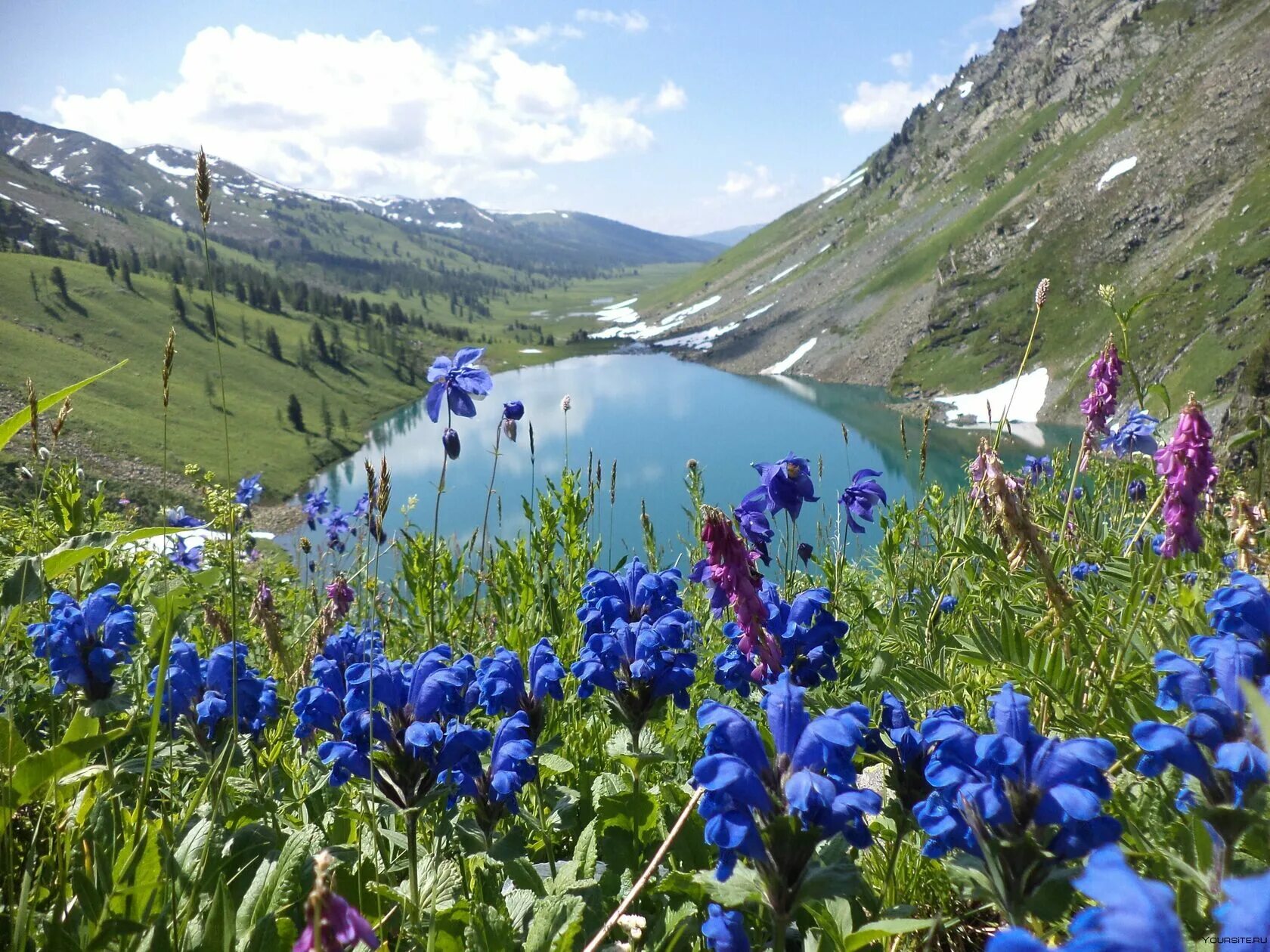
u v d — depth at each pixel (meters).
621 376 194.88
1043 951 1.28
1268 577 4.24
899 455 79.25
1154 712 3.14
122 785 3.32
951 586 5.28
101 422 118.12
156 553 5.56
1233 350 90.19
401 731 2.85
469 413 4.37
